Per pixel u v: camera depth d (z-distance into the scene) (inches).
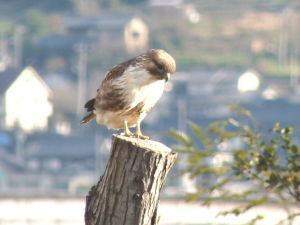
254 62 2775.6
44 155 1733.5
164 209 483.5
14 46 2637.8
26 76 2064.5
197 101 2117.4
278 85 2549.2
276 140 191.0
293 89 2475.4
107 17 2792.8
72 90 2239.2
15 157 1748.3
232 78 2361.0
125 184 163.3
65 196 518.0
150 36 2866.6
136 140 169.8
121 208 164.4
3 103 2042.3
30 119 2057.1
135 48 2714.1
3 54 2593.5
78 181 1553.9
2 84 2105.1
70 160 1726.1
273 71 2731.3
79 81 2251.5
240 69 2593.5
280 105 2153.1
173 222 478.3
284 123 1963.6
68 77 2359.7
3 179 1555.1
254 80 2445.9
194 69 2564.0
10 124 2012.8
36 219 514.0
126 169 163.2
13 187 1514.5
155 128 1861.5
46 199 515.5
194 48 2842.0
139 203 163.0
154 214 169.0
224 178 197.6
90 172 1643.7
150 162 161.9
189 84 2288.4
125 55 2492.6
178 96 2199.8
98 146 1619.1
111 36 2657.5
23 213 513.0
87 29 2682.1
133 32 2731.3
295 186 185.0
